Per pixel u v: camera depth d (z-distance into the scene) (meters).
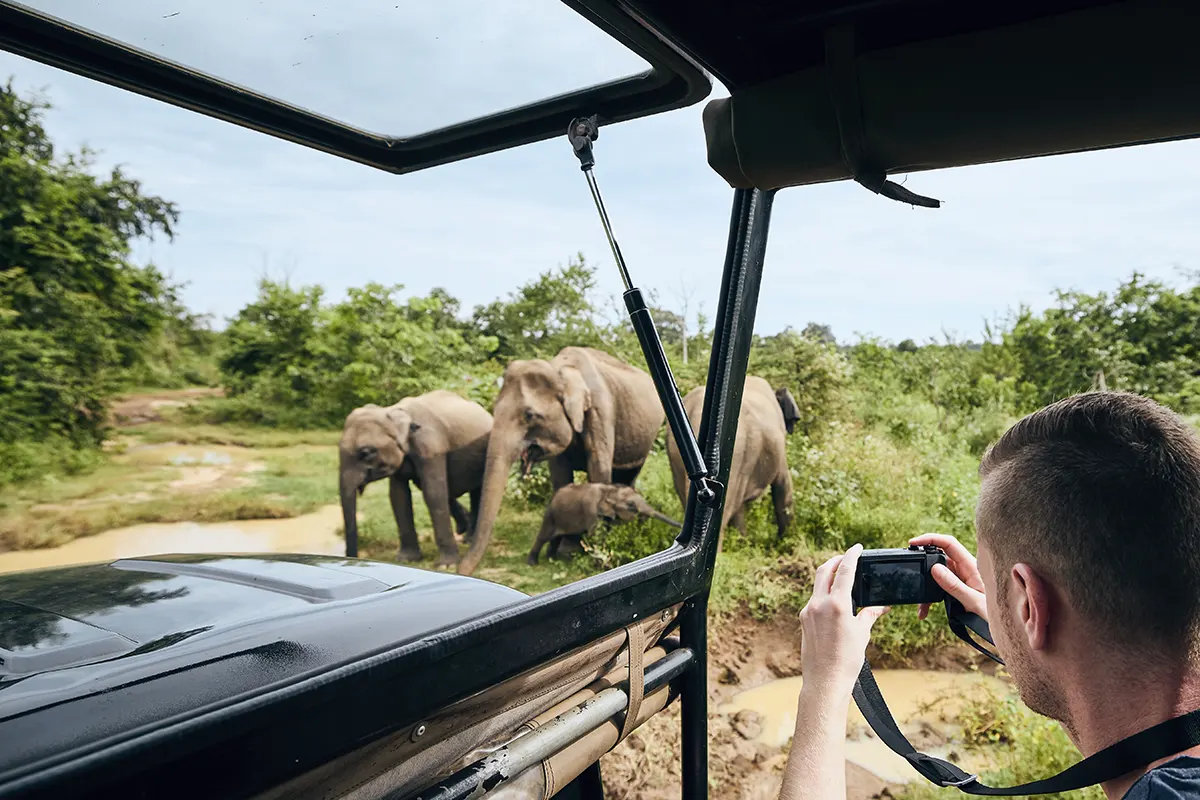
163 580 1.41
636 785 4.45
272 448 20.69
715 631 6.44
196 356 28.86
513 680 1.01
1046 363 13.99
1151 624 0.79
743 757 4.87
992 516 0.92
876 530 8.45
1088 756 0.84
